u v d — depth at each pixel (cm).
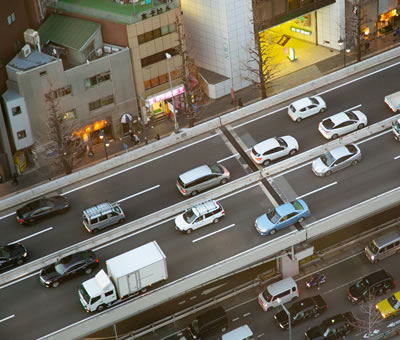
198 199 10275
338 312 10044
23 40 12556
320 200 10062
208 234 9838
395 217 11000
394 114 11188
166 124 13300
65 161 12050
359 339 9725
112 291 9056
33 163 12812
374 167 10419
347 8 13900
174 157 10969
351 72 11956
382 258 10506
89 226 9925
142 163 10925
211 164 10788
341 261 10600
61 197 10381
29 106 12231
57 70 12162
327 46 14388
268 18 13450
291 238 9619
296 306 9919
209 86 13488
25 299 9388
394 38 14412
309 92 11756
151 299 9200
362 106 11388
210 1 12975
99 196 10538
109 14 12600
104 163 10856
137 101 13112
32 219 10181
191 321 10038
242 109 11438
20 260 9725
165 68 13088
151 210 10262
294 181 10375
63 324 9088
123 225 10031
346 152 10369
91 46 12575
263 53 13062
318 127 11112
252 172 10588
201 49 13688
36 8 12850
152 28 12631
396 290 10238
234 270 9625
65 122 12494
